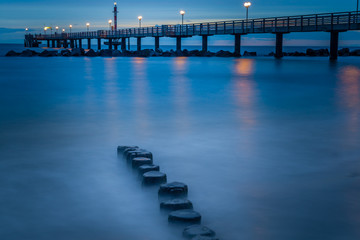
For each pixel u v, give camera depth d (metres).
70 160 4.18
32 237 2.48
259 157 4.33
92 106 8.27
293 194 3.20
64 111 7.58
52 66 27.19
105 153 4.48
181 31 52.16
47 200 3.06
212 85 13.23
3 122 6.40
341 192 3.24
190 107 8.16
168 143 4.99
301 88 12.20
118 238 2.48
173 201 2.87
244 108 8.01
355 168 3.91
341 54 52.94
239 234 2.54
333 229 2.59
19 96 10.04
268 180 3.55
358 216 2.77
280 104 8.60
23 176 3.64
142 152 4.03
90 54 53.00
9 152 4.50
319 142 5.04
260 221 2.71
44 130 5.77
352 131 5.70
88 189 3.31
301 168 3.91
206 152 4.55
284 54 55.69
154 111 7.60
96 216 2.79
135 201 3.06
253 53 57.97
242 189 3.32
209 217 2.78
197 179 3.57
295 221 2.71
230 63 31.30
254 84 13.66
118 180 3.54
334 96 10.10
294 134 5.51
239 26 43.91
